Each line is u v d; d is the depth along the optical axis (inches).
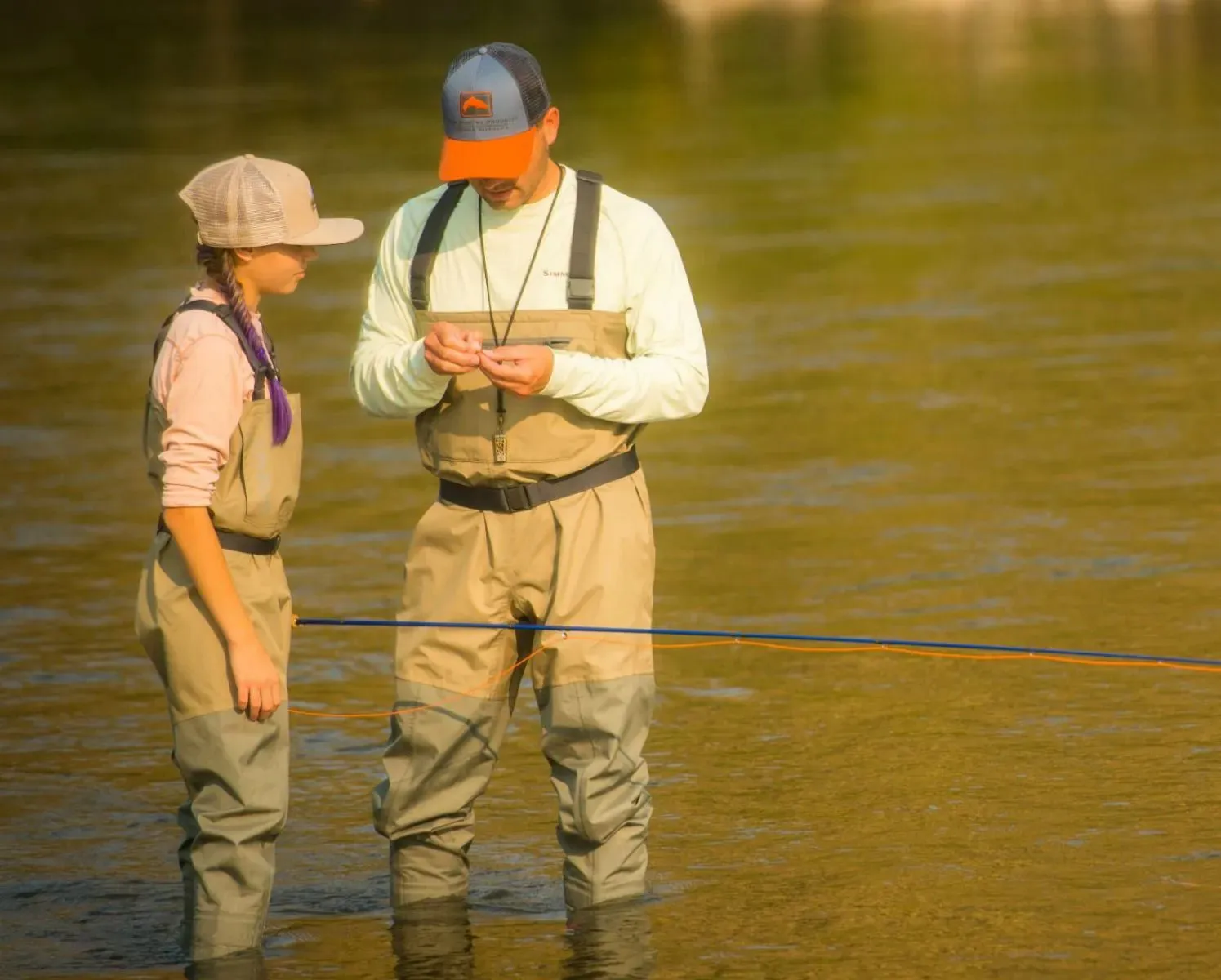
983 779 778.2
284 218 612.7
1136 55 4092.0
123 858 725.9
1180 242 2111.2
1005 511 1191.6
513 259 660.1
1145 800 748.6
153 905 681.6
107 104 3683.6
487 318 661.9
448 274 666.8
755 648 964.6
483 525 666.8
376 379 670.5
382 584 1087.6
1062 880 674.2
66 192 2652.6
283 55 4677.7
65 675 942.4
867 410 1465.3
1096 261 2025.1
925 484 1261.1
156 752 840.3
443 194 679.1
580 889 669.9
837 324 1772.9
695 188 2581.2
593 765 660.1
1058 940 625.3
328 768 824.3
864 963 613.9
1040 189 2487.7
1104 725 836.0
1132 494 1219.9
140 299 1950.1
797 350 1678.2
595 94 3710.6
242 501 614.2
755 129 3157.0
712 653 957.8
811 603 1030.4
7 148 3097.9
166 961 630.5
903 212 2361.0
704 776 794.2
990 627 978.1
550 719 665.0
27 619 1030.4
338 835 751.1
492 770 686.5
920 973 604.4
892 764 799.7
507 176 635.5
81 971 623.2
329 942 644.7
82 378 1627.7
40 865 719.1
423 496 1278.3
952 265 2031.3
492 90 636.7
